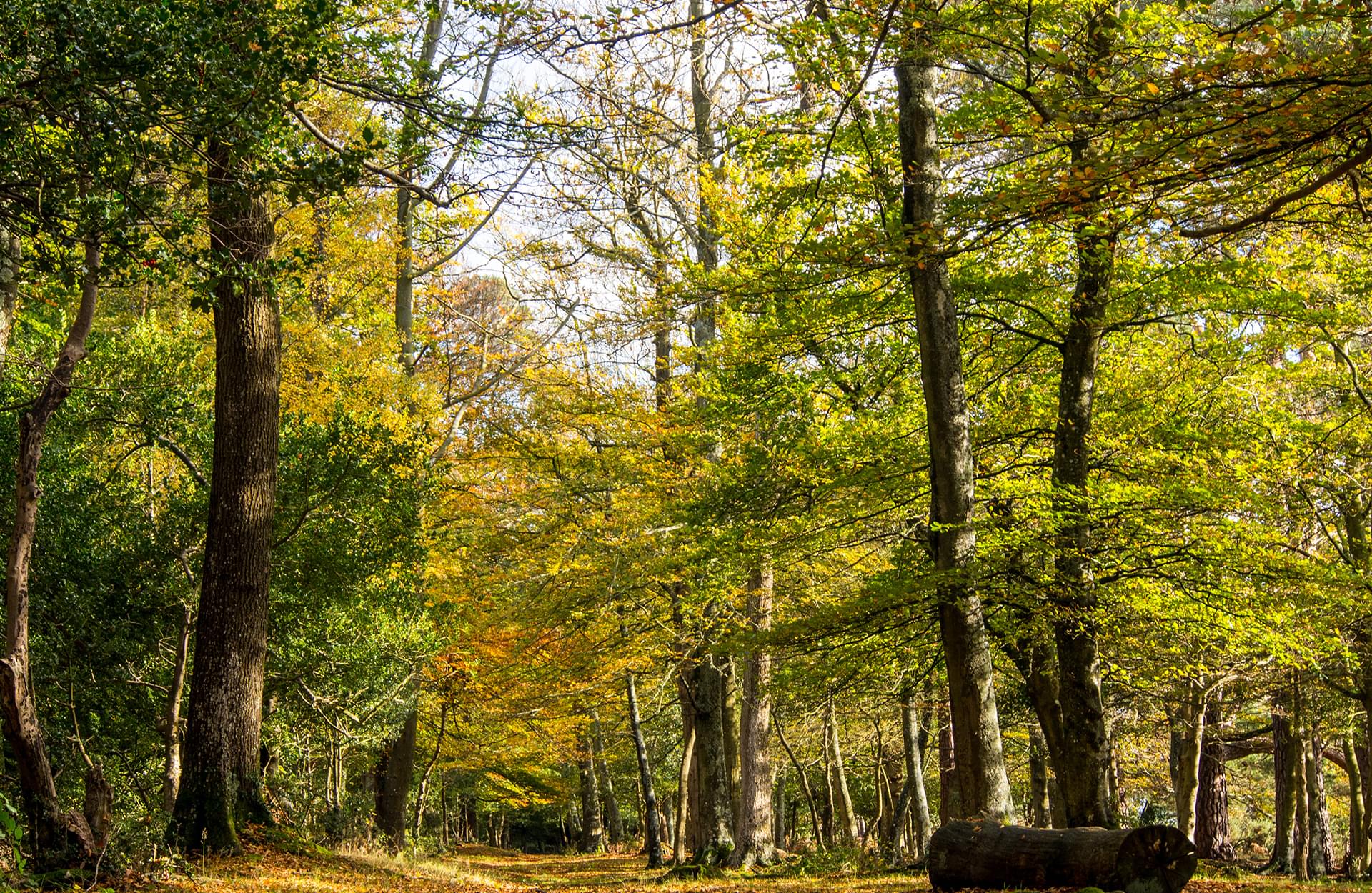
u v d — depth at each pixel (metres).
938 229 7.06
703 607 17.42
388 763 18.97
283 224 17.41
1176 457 11.70
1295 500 14.21
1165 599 11.23
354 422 14.48
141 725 13.20
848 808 25.44
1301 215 8.52
